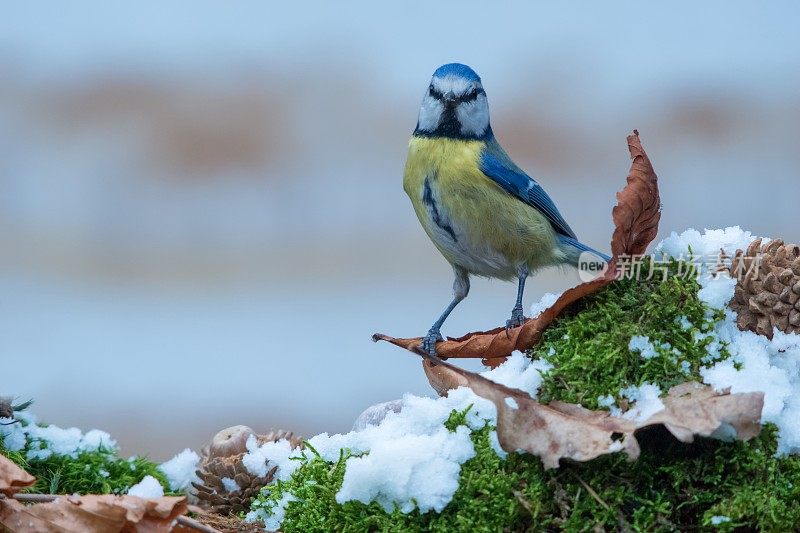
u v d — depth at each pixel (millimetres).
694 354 4398
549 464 4023
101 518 4094
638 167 4594
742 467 4098
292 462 4914
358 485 4203
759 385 4184
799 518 3939
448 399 4578
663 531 4035
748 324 4590
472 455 4324
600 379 4402
